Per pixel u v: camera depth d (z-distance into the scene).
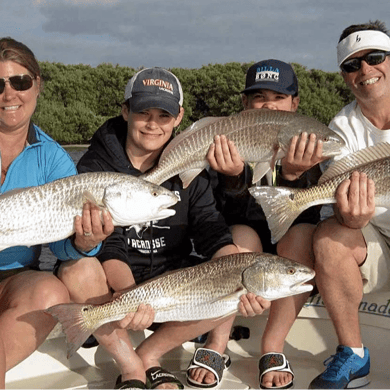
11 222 1.31
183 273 1.39
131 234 1.66
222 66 24.17
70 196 1.33
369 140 1.76
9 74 1.42
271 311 1.59
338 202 1.46
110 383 1.56
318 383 1.48
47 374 1.62
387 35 1.74
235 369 1.67
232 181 1.73
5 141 1.50
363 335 1.69
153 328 1.71
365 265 1.57
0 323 1.36
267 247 1.83
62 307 1.31
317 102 22.17
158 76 1.65
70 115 23.27
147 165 1.74
